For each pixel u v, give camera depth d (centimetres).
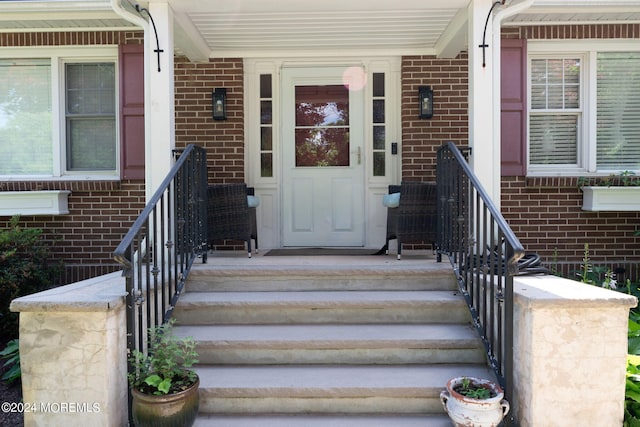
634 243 507
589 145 512
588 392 247
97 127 524
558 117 520
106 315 247
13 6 441
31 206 491
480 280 325
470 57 375
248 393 274
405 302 332
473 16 367
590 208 491
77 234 510
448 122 511
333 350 307
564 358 246
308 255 462
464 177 343
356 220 530
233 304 333
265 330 323
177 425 239
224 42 486
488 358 291
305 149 533
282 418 270
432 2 371
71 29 498
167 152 371
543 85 517
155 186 372
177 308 335
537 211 507
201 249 389
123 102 501
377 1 364
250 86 526
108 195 509
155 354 256
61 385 248
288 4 368
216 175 518
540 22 492
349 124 529
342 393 273
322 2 370
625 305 244
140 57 499
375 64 525
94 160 526
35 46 502
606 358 247
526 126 501
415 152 512
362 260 414
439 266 371
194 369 299
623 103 516
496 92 374
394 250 514
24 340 249
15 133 520
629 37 498
